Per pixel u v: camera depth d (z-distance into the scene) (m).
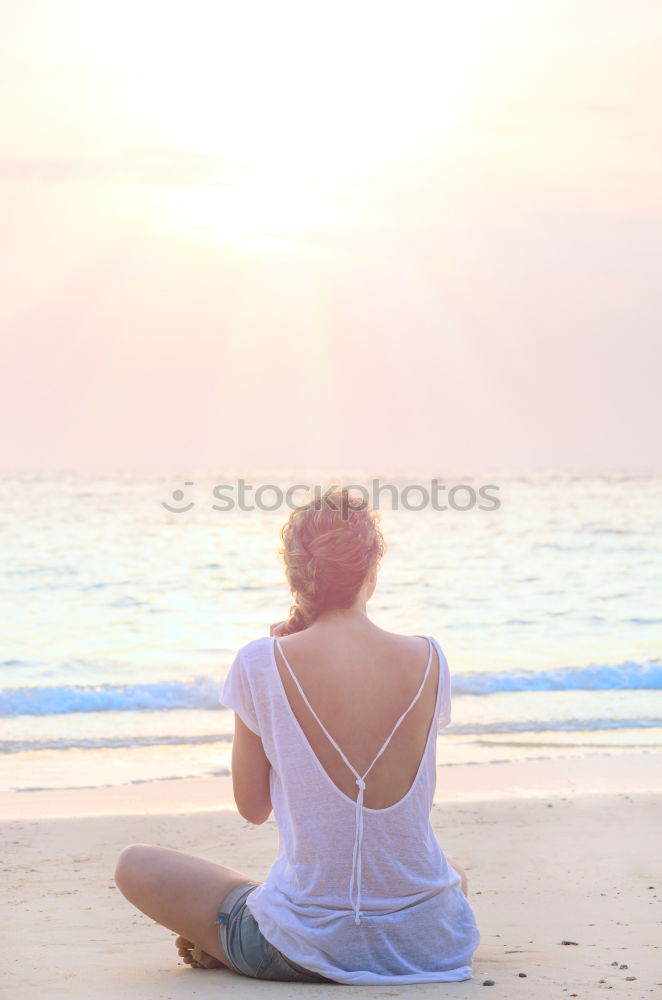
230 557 31.41
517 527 41.94
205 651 15.82
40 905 3.96
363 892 2.37
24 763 8.01
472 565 30.19
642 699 11.38
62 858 4.95
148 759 8.21
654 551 33.78
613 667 12.55
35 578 26.50
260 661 2.38
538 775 7.38
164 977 2.55
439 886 2.43
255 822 2.54
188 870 2.58
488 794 6.72
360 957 2.38
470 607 21.88
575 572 28.53
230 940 2.47
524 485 76.06
